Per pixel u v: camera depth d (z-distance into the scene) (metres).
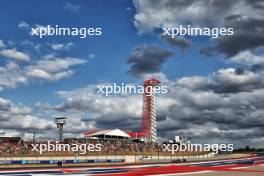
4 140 103.75
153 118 183.88
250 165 86.19
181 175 55.94
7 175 52.41
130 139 152.75
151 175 54.66
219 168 73.06
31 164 76.19
